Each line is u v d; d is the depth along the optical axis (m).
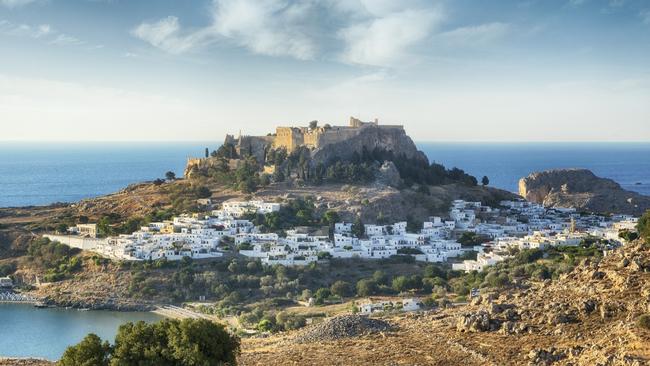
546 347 114.06
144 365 101.81
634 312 115.75
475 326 130.12
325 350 129.38
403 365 115.12
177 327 106.31
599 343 107.38
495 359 112.75
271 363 122.88
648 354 96.88
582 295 131.38
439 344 125.44
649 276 129.12
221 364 105.75
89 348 104.12
